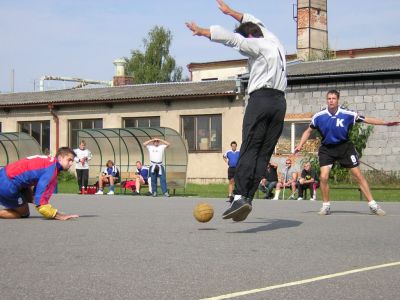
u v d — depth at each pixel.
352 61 33.66
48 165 9.59
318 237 7.44
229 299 4.04
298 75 31.20
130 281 4.59
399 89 29.80
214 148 34.66
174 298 4.05
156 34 71.38
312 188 20.92
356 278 4.78
